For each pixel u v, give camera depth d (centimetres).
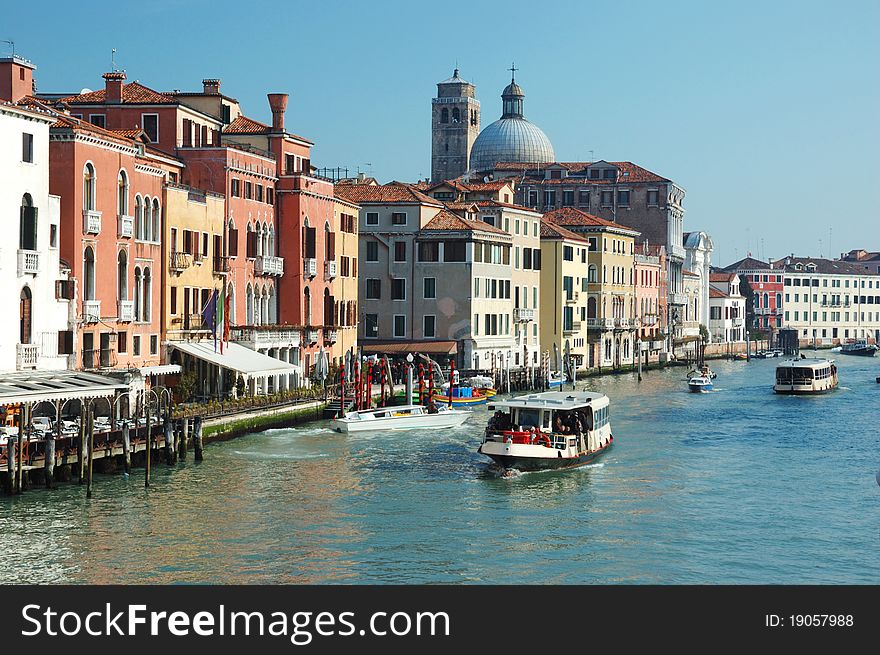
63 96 7831
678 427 7356
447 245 9850
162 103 7244
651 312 14588
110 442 5003
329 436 6594
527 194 15550
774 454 6162
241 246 7538
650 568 3891
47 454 4672
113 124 7281
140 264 6356
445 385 8681
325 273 8488
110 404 5578
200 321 6981
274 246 8025
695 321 17362
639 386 10962
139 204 6350
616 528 4400
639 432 7075
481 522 4459
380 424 6894
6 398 4606
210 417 6166
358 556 3969
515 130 17562
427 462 5734
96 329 5966
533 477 5375
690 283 17025
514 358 10819
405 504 4753
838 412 8412
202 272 7031
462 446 6281
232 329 7331
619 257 13138
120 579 3662
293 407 7094
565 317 11675
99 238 5972
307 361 8256
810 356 18175
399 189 10038
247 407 6575
